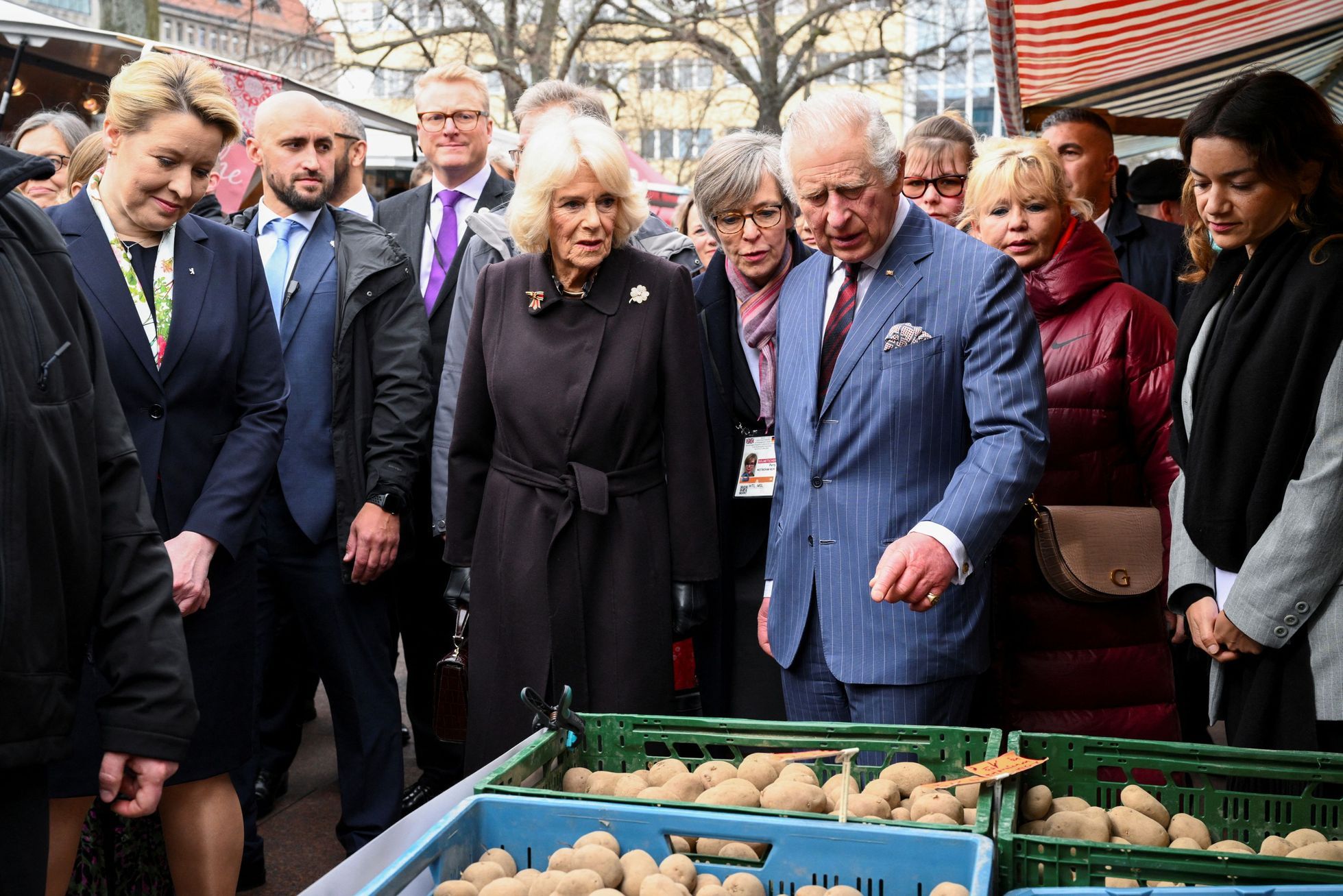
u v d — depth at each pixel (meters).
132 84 2.72
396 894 1.67
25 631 1.82
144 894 3.06
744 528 3.55
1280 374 2.50
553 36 20.72
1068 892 1.60
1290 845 1.98
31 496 1.84
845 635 2.70
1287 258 2.53
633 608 3.07
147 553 2.13
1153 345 3.28
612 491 3.09
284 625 4.32
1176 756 2.16
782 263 3.55
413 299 3.94
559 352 3.10
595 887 1.71
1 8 6.37
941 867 1.73
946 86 34.91
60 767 2.63
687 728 2.30
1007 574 3.18
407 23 21.33
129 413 2.80
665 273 3.16
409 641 4.43
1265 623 2.45
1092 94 7.07
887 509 2.66
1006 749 2.24
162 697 2.09
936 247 2.70
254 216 4.11
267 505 3.78
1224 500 2.56
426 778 4.45
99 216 2.84
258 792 4.32
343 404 3.79
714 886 1.75
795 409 2.82
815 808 1.98
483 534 3.17
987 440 2.53
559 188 3.00
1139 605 3.18
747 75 21.69
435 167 4.73
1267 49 6.61
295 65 23.30
